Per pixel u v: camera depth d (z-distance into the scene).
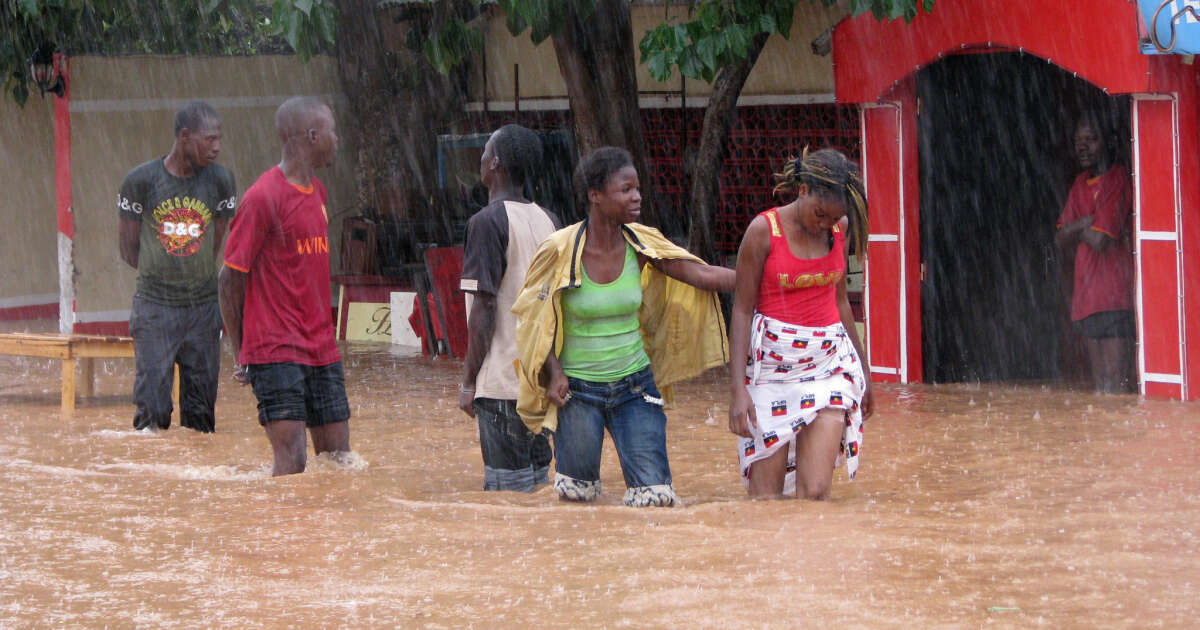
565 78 21.05
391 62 27.66
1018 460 12.16
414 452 13.57
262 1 25.03
